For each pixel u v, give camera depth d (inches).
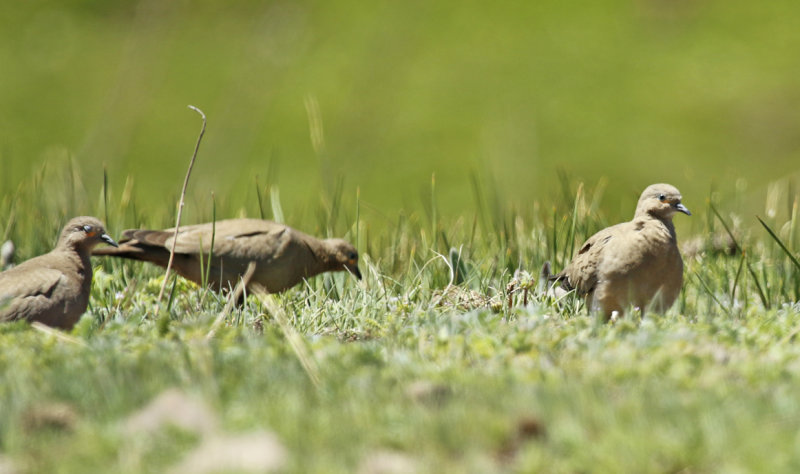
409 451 246.1
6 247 556.4
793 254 562.6
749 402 264.7
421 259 561.6
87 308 463.8
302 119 1611.7
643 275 469.4
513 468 238.1
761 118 1536.7
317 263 534.3
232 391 279.7
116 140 1529.3
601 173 1451.8
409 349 336.8
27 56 1734.7
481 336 344.5
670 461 236.1
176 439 247.9
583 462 236.4
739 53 1689.2
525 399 268.1
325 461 234.8
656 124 1537.9
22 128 1560.0
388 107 1636.3
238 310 451.5
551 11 1840.6
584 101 1553.9
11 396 274.1
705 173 1429.6
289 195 1435.8
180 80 1680.6
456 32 1806.1
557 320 399.5
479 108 1605.6
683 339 338.3
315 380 289.4
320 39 1779.0
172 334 354.0
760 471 229.1
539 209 647.1
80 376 289.7
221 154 1530.5
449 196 1398.9
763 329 374.9
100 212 631.8
